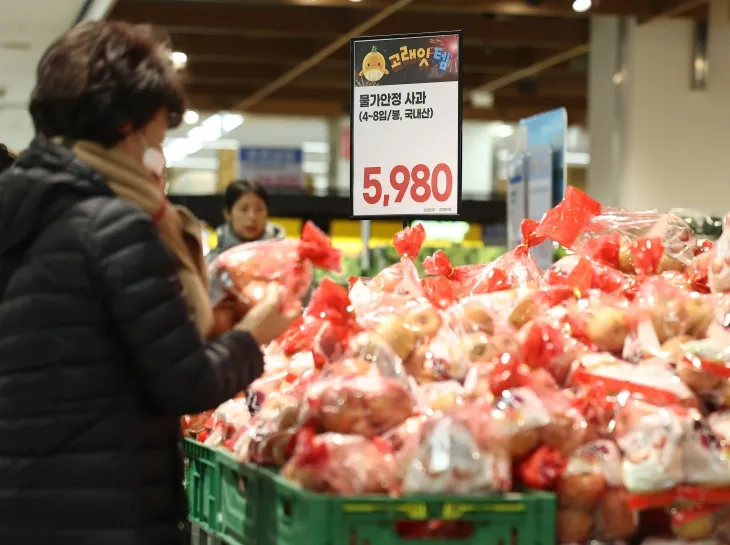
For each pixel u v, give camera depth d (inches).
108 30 72.9
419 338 80.9
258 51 427.8
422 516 66.5
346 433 72.2
